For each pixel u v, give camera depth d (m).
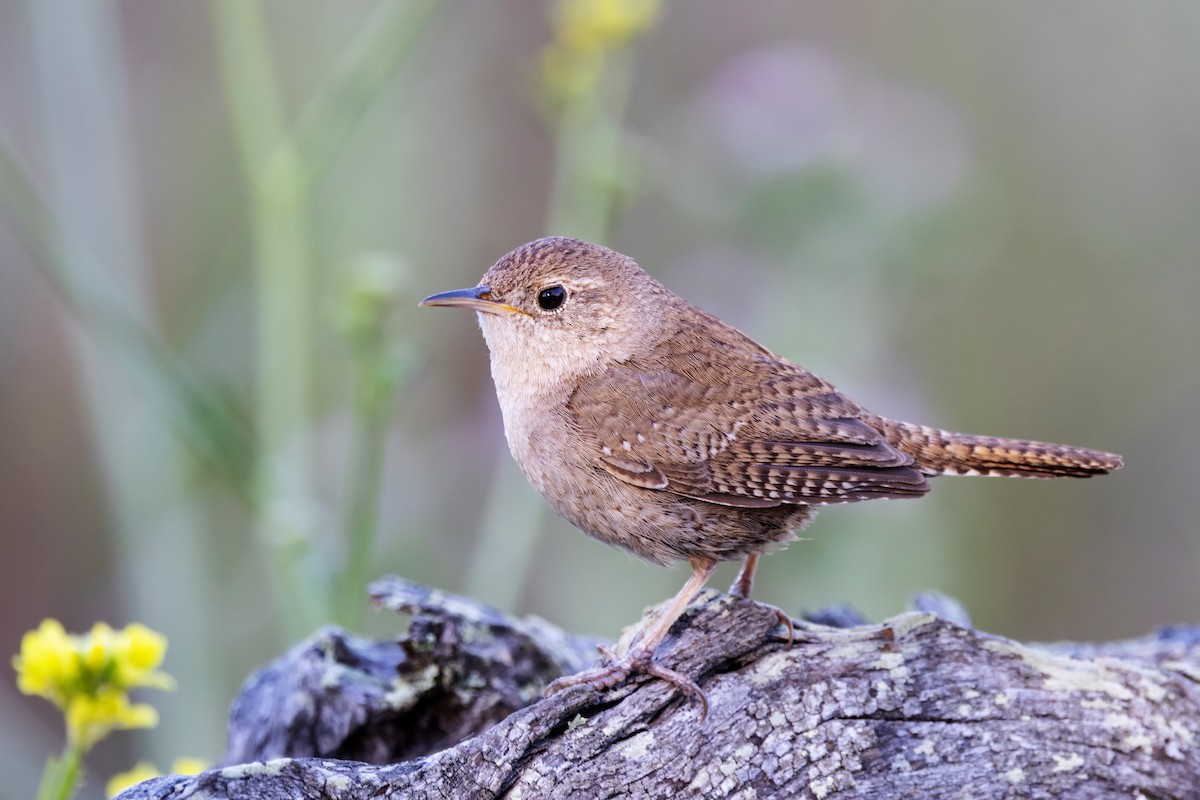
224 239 14.87
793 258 12.09
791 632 6.86
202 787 5.73
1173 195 15.62
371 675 7.59
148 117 15.63
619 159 11.25
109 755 12.45
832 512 10.86
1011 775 6.51
